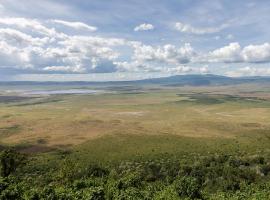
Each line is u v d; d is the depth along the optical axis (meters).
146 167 153.50
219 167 150.38
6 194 77.50
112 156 190.00
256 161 166.38
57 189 84.00
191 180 94.81
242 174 142.50
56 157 184.50
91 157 188.25
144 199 84.38
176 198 85.50
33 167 146.75
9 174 126.69
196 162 162.50
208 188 124.19
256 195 93.12
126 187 97.38
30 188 85.19
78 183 93.31
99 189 83.00
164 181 131.25
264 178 142.12
